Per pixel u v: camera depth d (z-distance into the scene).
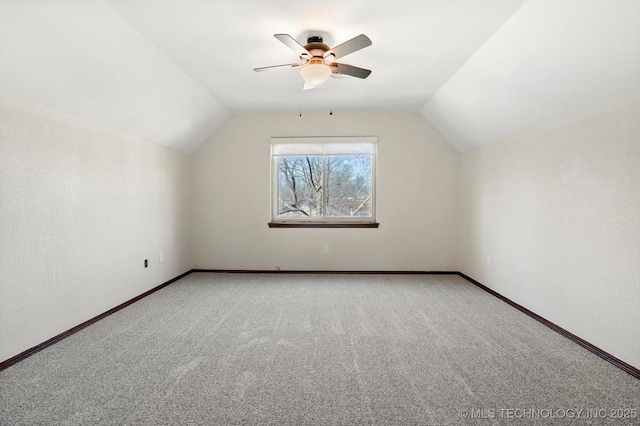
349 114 4.68
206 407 1.71
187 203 4.69
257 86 3.63
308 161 4.85
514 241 3.33
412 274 4.70
